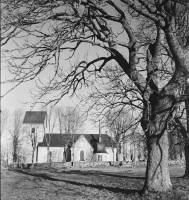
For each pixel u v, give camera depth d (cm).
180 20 1262
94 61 1245
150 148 1126
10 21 945
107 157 7356
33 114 7906
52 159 7350
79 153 7288
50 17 1073
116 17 1135
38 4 1027
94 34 1157
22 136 7431
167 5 1222
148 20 1460
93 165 5050
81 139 7375
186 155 1922
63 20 1140
